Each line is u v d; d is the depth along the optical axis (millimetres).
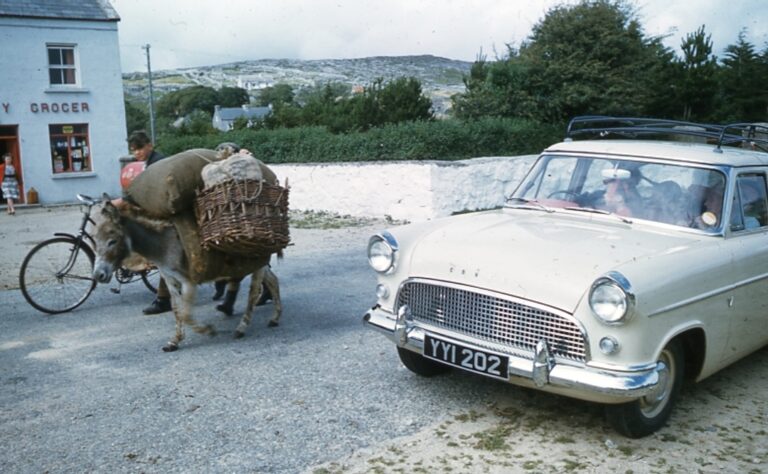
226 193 5203
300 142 17844
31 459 3791
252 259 5770
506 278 3900
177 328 5727
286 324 6504
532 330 3816
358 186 14633
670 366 4062
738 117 25391
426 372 4949
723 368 5070
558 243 4121
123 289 8102
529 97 18844
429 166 13102
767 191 5000
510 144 16984
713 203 4508
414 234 4680
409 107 20391
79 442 3996
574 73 18750
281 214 5547
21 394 4770
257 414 4371
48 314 6969
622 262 3785
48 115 24375
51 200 24625
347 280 8445
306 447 3904
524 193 5332
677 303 3793
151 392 4770
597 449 3887
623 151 5027
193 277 5551
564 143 5504
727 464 3711
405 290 4449
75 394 4754
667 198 4621
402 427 4168
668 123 5438
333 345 5812
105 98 25594
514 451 3855
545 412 4398
